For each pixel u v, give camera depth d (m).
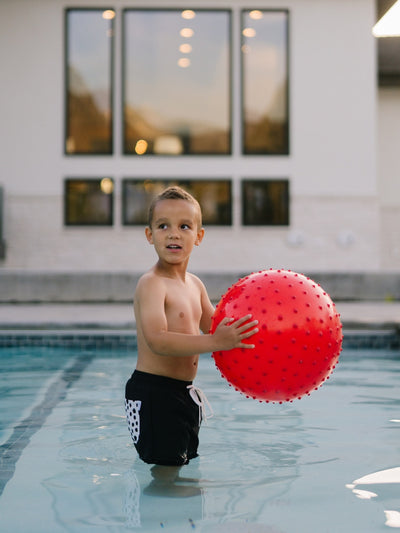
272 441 3.03
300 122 12.98
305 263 12.94
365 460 2.71
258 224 12.95
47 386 4.48
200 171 12.90
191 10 12.88
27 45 12.75
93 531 1.94
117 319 7.37
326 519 2.03
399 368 5.32
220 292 10.26
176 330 2.62
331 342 2.46
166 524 1.99
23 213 12.77
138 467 2.60
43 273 10.24
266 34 12.95
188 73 12.90
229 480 2.43
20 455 2.79
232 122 12.92
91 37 12.80
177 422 2.61
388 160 16.16
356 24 12.98
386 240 15.38
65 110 12.82
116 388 4.41
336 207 12.98
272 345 2.38
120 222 12.81
